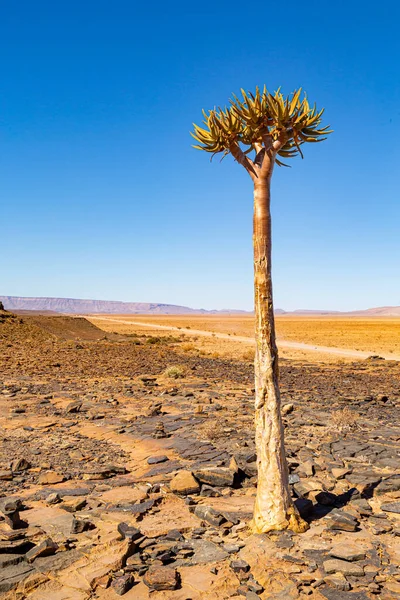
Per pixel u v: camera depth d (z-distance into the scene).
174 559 6.05
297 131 6.56
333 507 7.83
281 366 35.88
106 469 10.02
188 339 70.06
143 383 23.72
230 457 10.84
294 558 5.88
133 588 5.35
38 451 11.77
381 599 5.07
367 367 35.50
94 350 45.38
